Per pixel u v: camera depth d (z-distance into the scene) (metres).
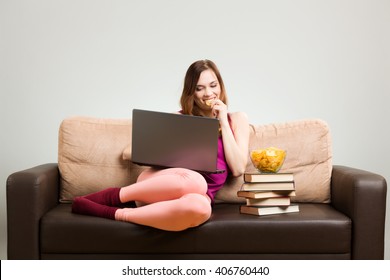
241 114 2.69
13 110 3.50
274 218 2.21
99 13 3.49
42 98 3.50
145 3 3.50
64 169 2.65
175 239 2.16
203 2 3.51
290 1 3.53
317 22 3.54
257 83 3.53
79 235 2.18
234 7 3.52
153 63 3.51
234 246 2.17
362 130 3.57
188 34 3.51
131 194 2.29
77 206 2.27
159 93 3.51
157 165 2.35
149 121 2.35
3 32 3.48
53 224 2.19
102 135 2.70
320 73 3.54
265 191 2.30
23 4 3.48
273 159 2.37
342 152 3.57
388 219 3.62
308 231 2.19
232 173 2.58
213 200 2.53
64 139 2.68
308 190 2.64
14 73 3.49
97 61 3.50
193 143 2.30
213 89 2.65
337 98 3.55
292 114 3.54
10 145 3.51
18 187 2.21
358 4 3.55
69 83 3.50
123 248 2.17
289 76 3.54
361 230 2.22
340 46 3.54
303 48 3.54
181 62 3.51
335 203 2.54
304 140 2.68
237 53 3.52
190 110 2.67
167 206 2.09
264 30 3.53
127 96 3.51
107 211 2.20
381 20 3.55
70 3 3.49
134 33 3.50
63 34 3.49
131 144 2.52
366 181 2.24
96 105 3.50
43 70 3.49
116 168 2.66
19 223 2.21
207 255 2.18
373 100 3.57
